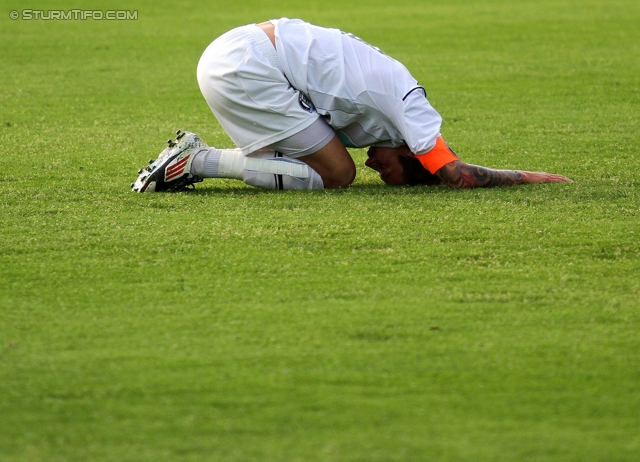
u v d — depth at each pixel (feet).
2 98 87.35
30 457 24.67
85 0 189.06
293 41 50.72
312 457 24.57
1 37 134.92
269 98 50.29
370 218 45.98
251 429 25.98
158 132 72.59
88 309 34.47
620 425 26.27
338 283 37.09
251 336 32.07
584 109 81.30
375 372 29.35
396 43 129.29
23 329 32.65
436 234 43.34
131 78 100.94
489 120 76.89
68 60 113.60
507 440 25.45
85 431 25.93
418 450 24.91
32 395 27.86
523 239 42.57
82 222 45.55
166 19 161.38
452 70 105.40
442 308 34.50
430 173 54.08
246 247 41.50
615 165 59.26
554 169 58.49
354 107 51.24
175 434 25.73
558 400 27.68
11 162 60.13
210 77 51.01
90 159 61.62
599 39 130.31
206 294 35.96
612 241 42.16
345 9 177.58
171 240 42.47
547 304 34.88
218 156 52.49
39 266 39.01
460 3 188.65
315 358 30.35
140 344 31.42
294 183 52.54
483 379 28.94
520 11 170.50
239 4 187.42
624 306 34.63
